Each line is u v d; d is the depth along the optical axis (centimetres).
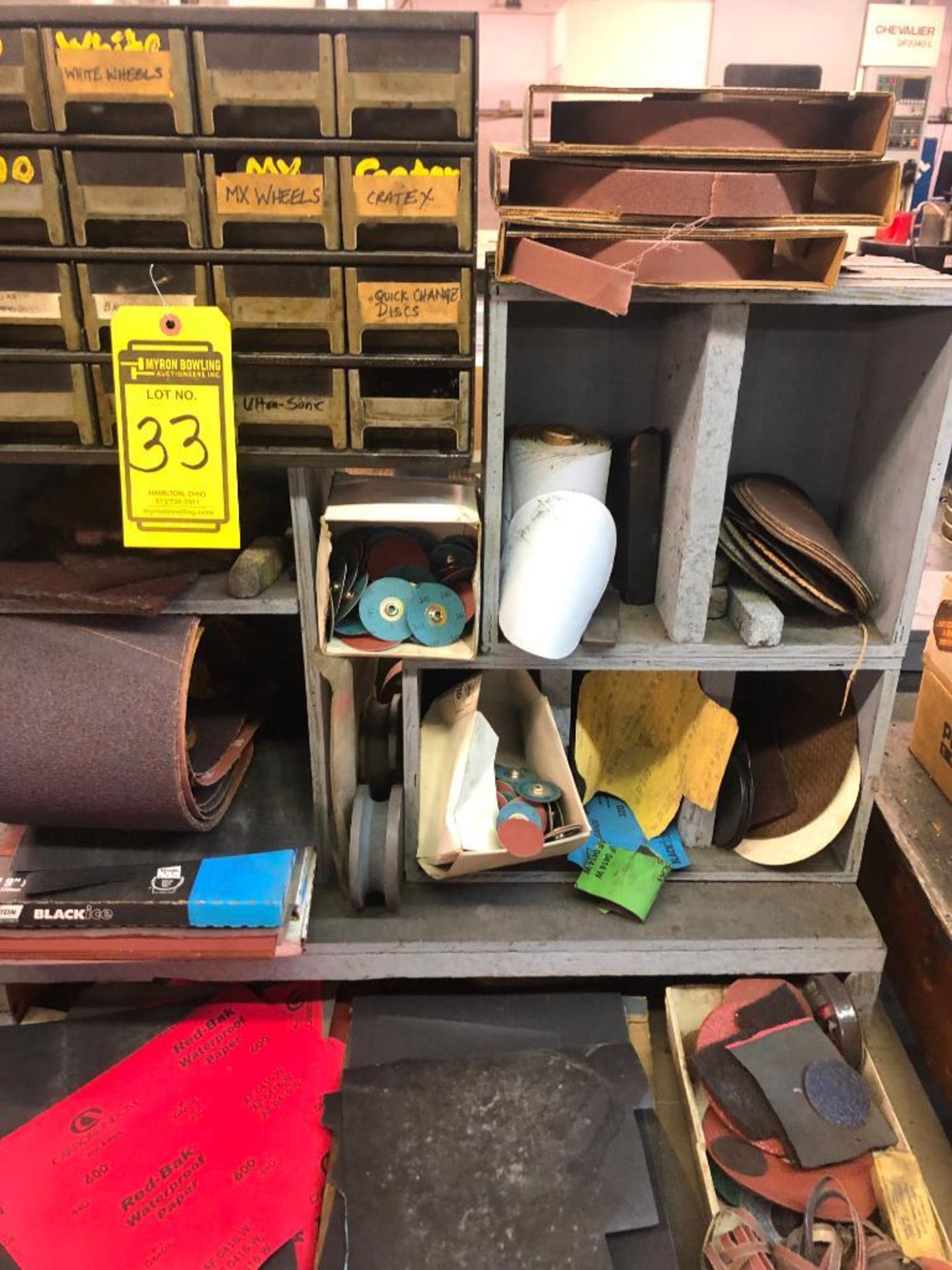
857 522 136
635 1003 141
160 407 101
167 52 91
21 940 117
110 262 99
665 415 128
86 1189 114
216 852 125
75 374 104
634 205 101
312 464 108
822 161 97
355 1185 110
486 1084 121
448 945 129
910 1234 111
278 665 156
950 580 148
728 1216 111
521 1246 105
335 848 136
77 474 139
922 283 106
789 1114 118
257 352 103
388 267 100
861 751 131
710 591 122
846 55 162
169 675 111
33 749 111
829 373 138
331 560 121
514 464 123
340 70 92
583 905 135
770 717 149
